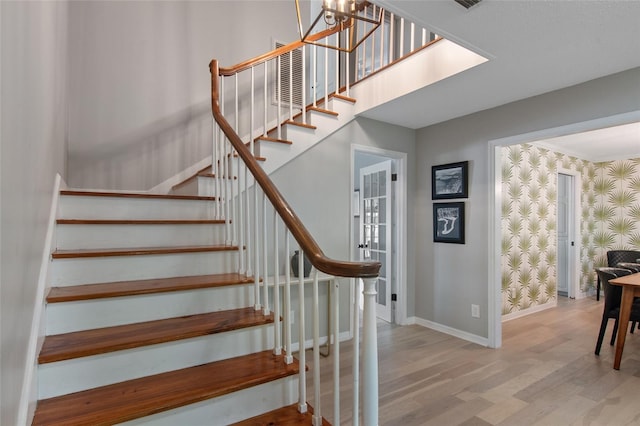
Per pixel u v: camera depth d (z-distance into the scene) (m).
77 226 1.97
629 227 5.40
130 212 2.37
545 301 4.70
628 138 4.41
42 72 1.46
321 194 3.26
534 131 2.91
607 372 2.69
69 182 2.94
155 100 3.29
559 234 5.79
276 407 1.53
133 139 3.19
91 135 3.02
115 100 3.12
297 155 3.05
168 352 1.50
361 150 3.53
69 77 2.93
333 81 4.39
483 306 3.28
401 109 3.27
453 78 2.55
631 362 2.88
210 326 1.62
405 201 3.90
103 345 1.37
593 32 1.93
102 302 1.58
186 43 3.45
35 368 1.20
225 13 3.66
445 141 3.67
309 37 3.08
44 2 1.49
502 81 2.60
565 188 5.66
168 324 1.64
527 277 4.42
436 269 3.75
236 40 3.71
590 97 2.58
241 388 1.40
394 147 3.80
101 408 1.21
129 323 1.64
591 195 5.70
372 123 3.61
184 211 2.55
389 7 1.73
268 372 1.50
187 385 1.38
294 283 2.92
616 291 3.00
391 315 3.99
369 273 1.18
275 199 1.60
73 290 1.62
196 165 3.47
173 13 3.39
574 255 5.41
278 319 1.67
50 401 1.25
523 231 4.36
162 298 1.72
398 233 3.91
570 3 1.67
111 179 3.09
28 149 1.17
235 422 1.42
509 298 4.16
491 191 3.23
